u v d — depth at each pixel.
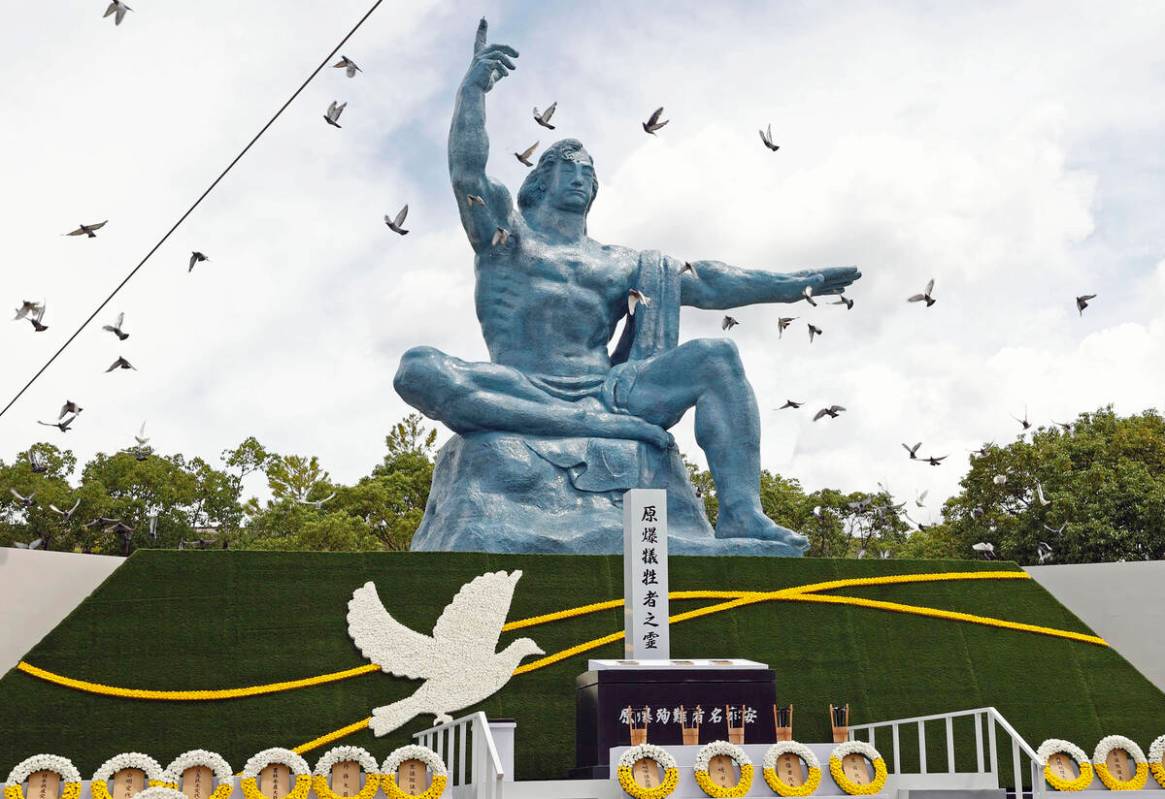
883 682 13.96
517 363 16.50
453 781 12.47
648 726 9.96
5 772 11.40
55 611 14.80
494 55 16.17
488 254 16.75
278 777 9.39
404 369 15.66
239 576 12.81
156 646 12.27
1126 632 16.47
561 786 9.09
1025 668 14.38
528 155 12.86
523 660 13.12
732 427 15.96
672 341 17.06
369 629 12.82
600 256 17.22
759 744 9.86
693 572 14.20
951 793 9.64
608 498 15.55
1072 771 10.29
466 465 15.57
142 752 11.80
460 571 13.48
